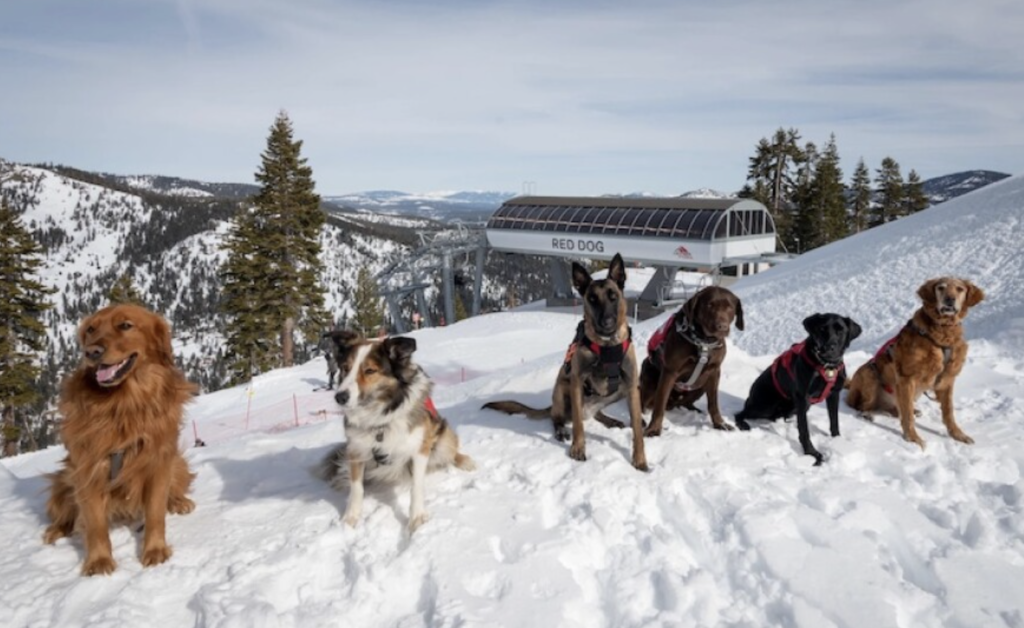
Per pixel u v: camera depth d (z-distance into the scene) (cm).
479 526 417
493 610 331
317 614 334
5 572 379
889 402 626
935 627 320
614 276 546
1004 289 1684
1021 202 2434
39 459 1794
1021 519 409
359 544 407
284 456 597
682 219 4553
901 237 2802
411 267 5766
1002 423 588
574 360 532
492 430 619
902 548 391
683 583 354
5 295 3030
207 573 373
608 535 410
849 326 523
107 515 394
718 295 534
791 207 6825
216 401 2644
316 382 2795
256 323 3844
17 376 3002
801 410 537
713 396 605
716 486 461
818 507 441
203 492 508
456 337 3562
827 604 332
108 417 377
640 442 510
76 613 339
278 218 3934
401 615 348
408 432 434
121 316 384
